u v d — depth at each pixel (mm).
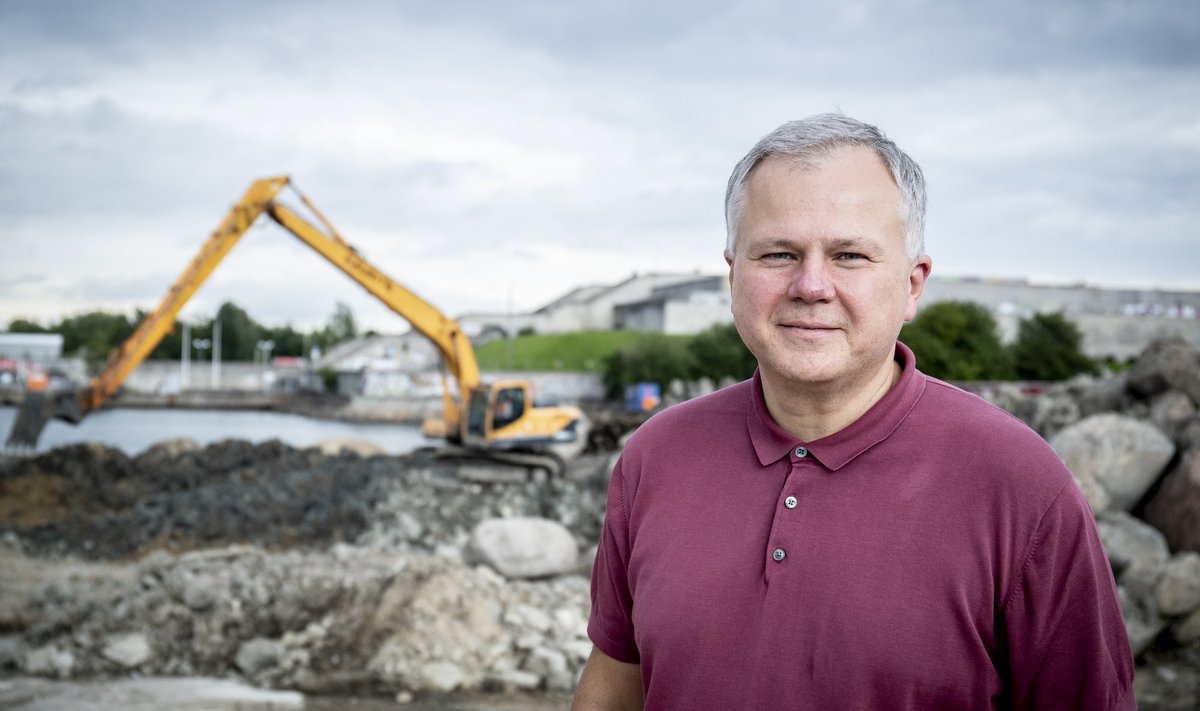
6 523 16281
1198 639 8898
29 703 7617
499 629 9023
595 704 2061
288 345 149125
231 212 21641
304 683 8133
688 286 88688
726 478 1802
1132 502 10172
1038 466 1622
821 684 1617
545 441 20344
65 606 9672
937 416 1714
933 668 1577
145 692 7934
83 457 19500
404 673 8305
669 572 1778
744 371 62344
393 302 21922
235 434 50625
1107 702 1576
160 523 14812
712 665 1705
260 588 9312
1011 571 1599
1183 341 12477
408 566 9609
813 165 1676
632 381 65188
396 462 20516
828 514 1674
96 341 117000
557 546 10945
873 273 1658
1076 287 84688
